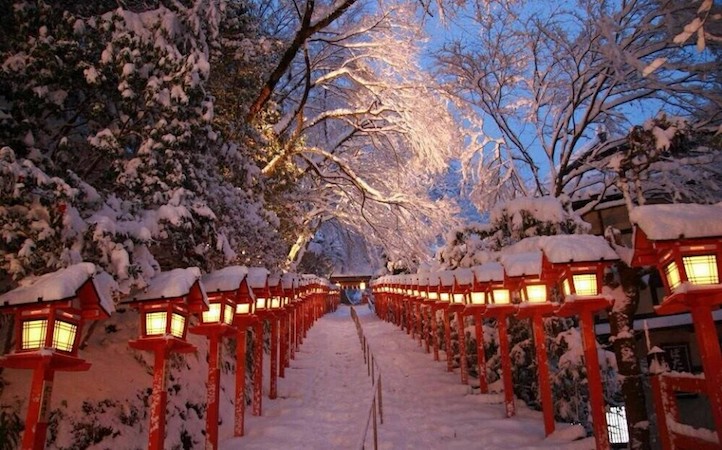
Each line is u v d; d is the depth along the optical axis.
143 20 7.97
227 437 8.59
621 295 7.19
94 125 7.78
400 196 23.20
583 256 6.57
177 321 5.88
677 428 5.24
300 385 13.23
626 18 13.30
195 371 9.07
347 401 11.88
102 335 7.73
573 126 13.93
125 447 6.21
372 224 25.31
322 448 8.22
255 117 14.38
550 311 8.19
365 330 24.33
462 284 11.19
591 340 6.71
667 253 4.88
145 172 7.12
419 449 8.16
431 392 12.19
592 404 6.66
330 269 42.25
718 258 4.61
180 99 7.20
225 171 11.20
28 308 4.30
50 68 6.73
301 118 18.11
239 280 7.59
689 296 4.59
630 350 6.95
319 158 23.25
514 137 15.01
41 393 4.12
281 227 16.50
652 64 3.74
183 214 6.85
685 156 11.43
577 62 13.48
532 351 10.86
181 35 8.71
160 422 5.41
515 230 10.39
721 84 12.33
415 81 20.53
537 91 15.33
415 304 19.88
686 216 4.75
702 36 3.65
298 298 18.16
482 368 11.20
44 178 5.14
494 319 12.70
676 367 13.89
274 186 15.27
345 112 20.36
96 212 6.22
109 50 6.98
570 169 13.61
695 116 12.61
